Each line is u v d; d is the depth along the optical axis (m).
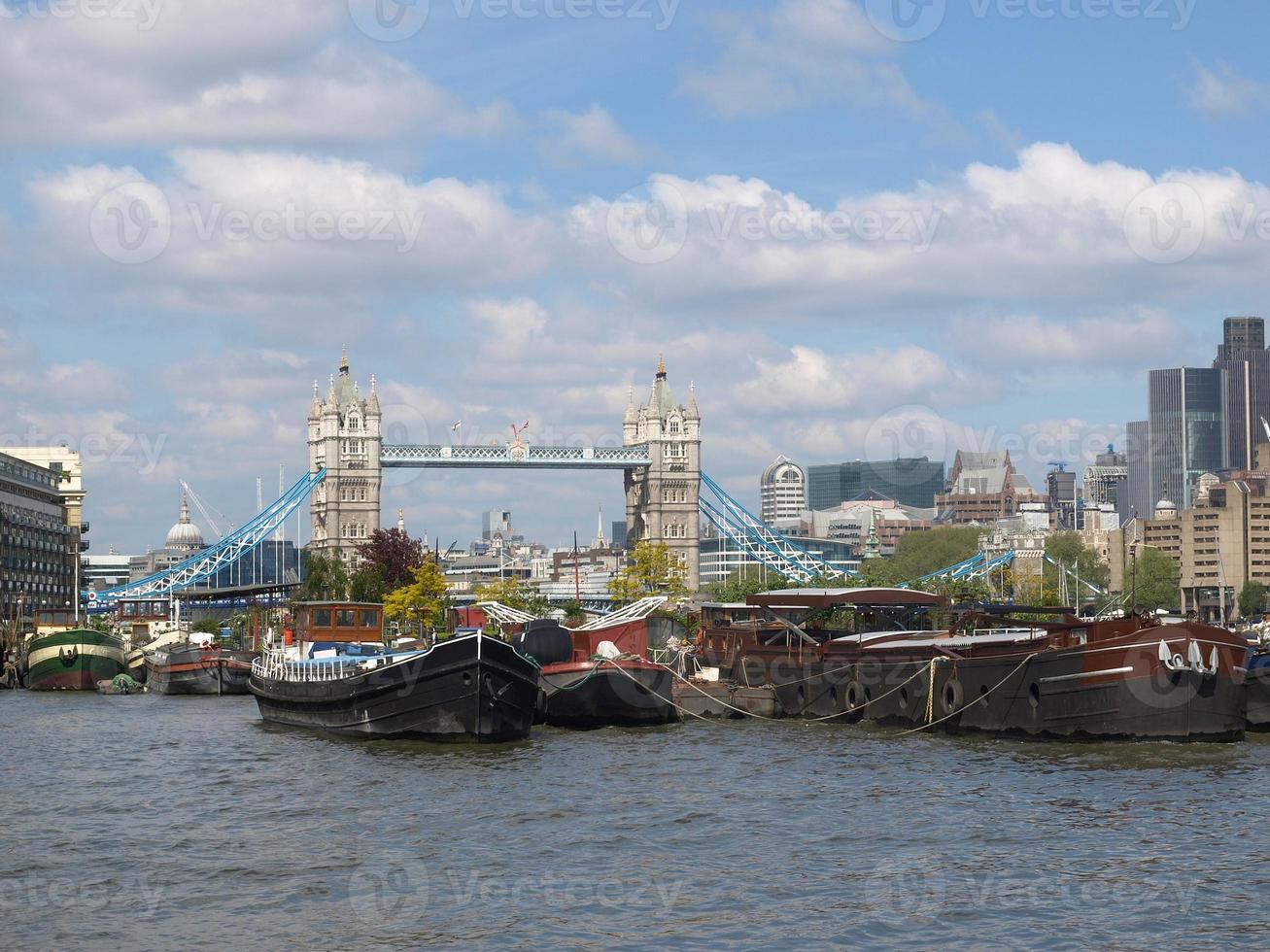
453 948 48.47
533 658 106.69
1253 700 97.75
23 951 48.69
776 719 112.94
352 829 65.44
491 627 146.38
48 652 156.38
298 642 113.62
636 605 119.69
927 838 62.38
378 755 87.81
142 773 82.75
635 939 49.00
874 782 76.50
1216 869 56.69
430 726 92.31
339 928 50.59
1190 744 87.69
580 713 105.12
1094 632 90.06
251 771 82.38
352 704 95.94
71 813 70.38
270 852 61.19
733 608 136.00
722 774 79.69
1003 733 94.06
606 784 76.38
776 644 123.06
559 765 83.19
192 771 83.00
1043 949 47.75
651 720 106.38
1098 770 78.88
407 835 63.88
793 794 73.12
